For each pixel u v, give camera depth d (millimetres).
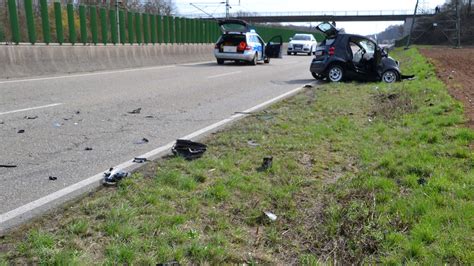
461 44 56938
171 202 4059
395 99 9938
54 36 17938
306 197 4379
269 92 11984
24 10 15727
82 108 8461
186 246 3256
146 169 4953
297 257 3279
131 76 14836
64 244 3203
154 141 6254
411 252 3182
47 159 5223
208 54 28625
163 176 4656
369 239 3416
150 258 3053
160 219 3650
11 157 5238
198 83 13492
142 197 4094
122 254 3066
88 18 19375
